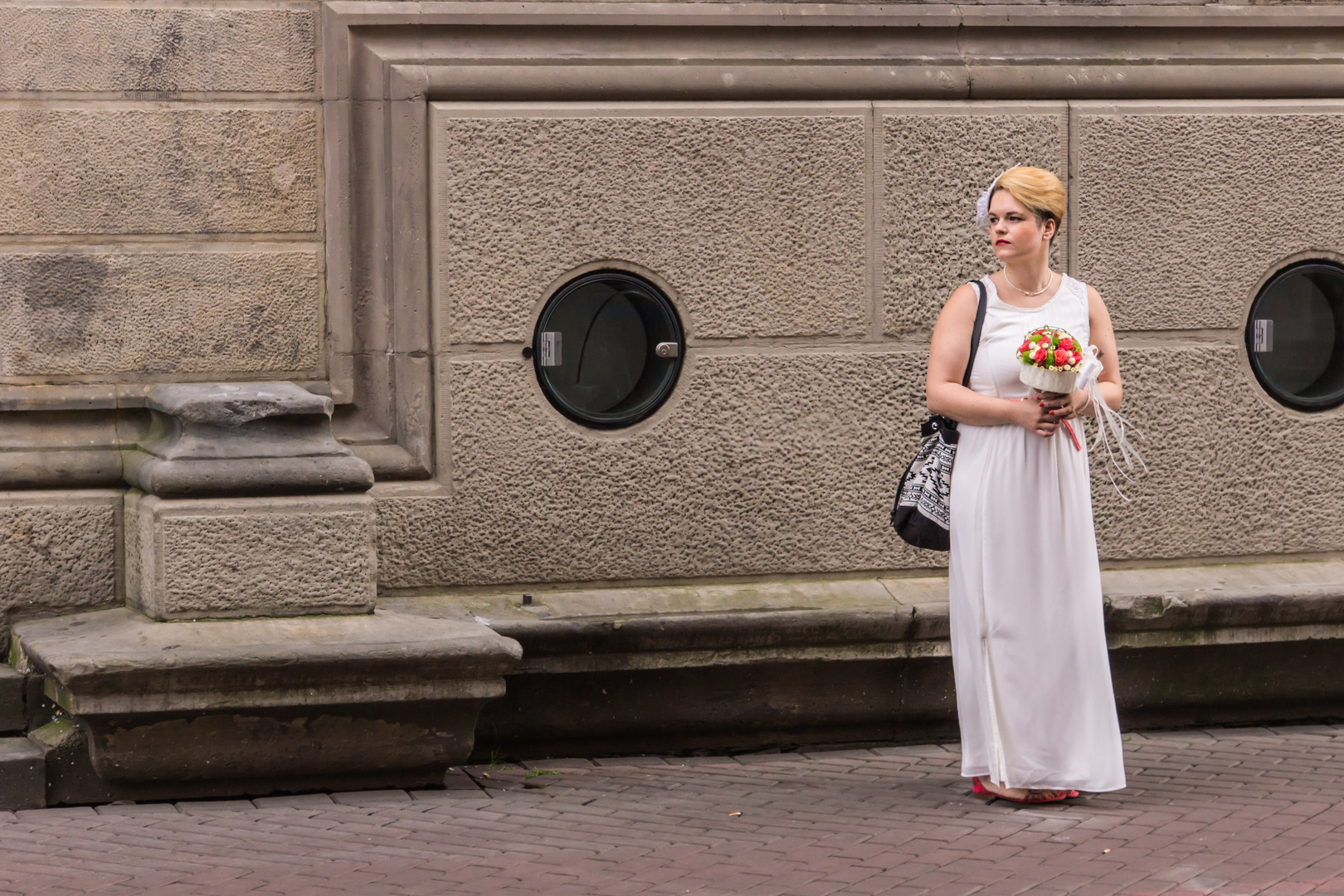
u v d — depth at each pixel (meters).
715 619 6.46
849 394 6.87
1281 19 7.18
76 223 6.29
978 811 5.48
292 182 6.47
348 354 6.54
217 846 5.09
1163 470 7.14
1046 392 5.32
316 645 5.59
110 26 6.29
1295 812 5.43
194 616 5.74
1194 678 7.04
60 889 4.62
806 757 6.57
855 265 6.86
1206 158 7.12
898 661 6.75
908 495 5.63
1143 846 4.98
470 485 6.59
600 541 6.70
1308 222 7.25
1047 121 6.98
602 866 4.84
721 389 6.77
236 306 6.44
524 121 6.56
